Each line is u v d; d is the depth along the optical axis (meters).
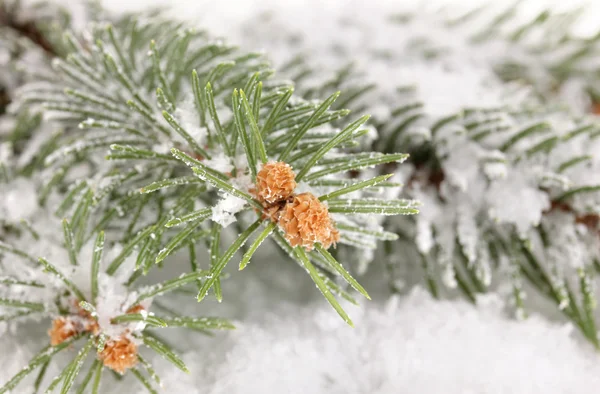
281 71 0.28
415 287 0.27
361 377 0.25
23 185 0.25
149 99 0.24
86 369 0.24
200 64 0.25
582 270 0.25
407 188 0.26
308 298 0.28
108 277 0.22
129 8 0.30
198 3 0.34
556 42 0.32
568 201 0.25
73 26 0.28
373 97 0.27
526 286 0.29
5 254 0.23
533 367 0.25
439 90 0.28
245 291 0.28
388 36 0.32
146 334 0.22
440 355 0.25
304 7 0.34
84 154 0.25
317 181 0.21
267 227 0.20
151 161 0.23
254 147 0.21
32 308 0.22
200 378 0.25
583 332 0.26
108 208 0.24
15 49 0.28
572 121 0.27
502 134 0.26
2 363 0.23
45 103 0.24
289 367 0.25
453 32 0.33
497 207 0.25
